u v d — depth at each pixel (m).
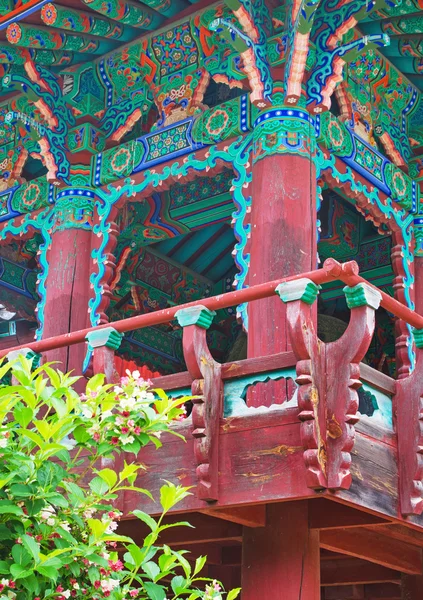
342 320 14.07
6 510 4.91
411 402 7.02
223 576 9.82
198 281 14.86
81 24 9.93
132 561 5.32
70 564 5.14
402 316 6.89
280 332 8.02
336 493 6.17
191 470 6.97
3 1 9.38
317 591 7.14
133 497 7.22
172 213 12.48
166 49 10.20
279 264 8.27
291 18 8.66
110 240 10.22
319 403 6.27
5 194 11.32
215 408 6.84
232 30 8.70
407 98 10.78
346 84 9.88
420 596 9.24
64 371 9.83
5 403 5.29
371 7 8.86
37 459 5.19
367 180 9.91
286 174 8.61
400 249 10.21
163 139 9.98
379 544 8.52
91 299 10.13
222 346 14.90
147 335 14.61
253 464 6.57
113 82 10.71
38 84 10.45
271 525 7.32
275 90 8.93
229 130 9.37
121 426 5.52
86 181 10.50
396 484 6.87
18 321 15.31
